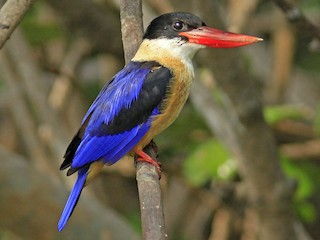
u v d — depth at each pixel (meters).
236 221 13.40
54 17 13.71
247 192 12.34
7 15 8.20
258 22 14.81
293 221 11.68
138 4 8.95
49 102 13.49
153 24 9.34
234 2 13.07
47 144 13.60
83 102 14.45
